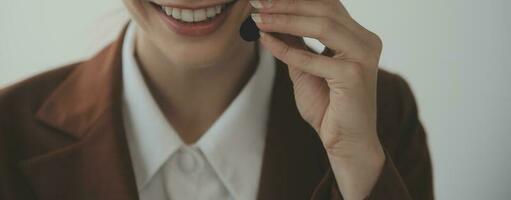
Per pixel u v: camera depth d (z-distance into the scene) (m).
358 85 0.76
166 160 0.82
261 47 0.85
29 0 1.27
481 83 1.31
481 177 1.35
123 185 0.80
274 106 0.84
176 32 0.75
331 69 0.76
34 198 0.82
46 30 1.28
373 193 0.79
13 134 0.83
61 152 0.81
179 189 0.82
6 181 0.81
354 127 0.78
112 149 0.81
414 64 1.31
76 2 1.27
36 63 1.29
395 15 1.29
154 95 0.83
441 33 1.29
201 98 0.83
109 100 0.83
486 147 1.34
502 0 1.27
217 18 0.75
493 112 1.32
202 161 0.82
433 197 0.91
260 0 0.73
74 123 0.83
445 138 1.34
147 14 0.76
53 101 0.85
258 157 0.83
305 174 0.83
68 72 0.89
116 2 1.25
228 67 0.82
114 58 0.84
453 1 1.28
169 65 0.81
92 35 1.06
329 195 0.82
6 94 0.85
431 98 1.32
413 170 0.88
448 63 1.30
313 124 0.81
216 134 0.82
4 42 1.29
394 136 0.89
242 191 0.82
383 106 0.90
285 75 0.86
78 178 0.81
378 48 0.77
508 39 1.29
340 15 0.75
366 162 0.79
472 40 1.29
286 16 0.74
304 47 0.79
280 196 0.82
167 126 0.82
